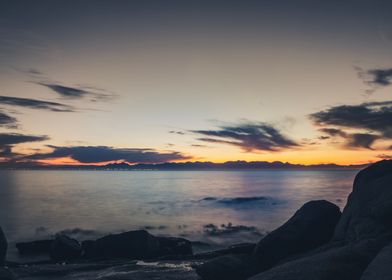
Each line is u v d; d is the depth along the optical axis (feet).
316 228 42.24
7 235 129.49
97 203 256.11
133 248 66.39
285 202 259.80
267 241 41.27
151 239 68.80
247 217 183.93
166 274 43.39
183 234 131.44
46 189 441.27
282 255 40.24
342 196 297.53
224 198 297.53
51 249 67.77
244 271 38.78
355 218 37.91
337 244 36.70
